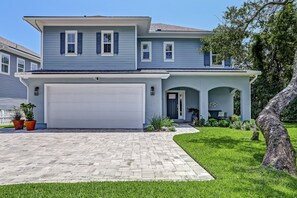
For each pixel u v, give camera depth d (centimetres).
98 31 1719
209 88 1709
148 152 849
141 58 1989
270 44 1756
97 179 557
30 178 568
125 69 1705
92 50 1711
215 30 1304
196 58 1998
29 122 1441
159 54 1998
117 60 1709
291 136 1180
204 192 457
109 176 580
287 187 479
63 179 559
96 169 640
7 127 1683
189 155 794
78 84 1520
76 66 1700
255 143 991
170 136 1219
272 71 1998
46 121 1510
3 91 2192
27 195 452
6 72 2242
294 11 1308
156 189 477
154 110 1524
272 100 736
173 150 883
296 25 1385
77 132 1362
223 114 1961
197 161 704
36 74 1468
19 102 2444
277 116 693
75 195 450
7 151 872
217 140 1066
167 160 734
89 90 1525
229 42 1272
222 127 1612
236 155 772
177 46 2003
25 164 694
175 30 1972
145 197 438
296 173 586
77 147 942
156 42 2002
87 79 1520
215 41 1293
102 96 1526
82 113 1526
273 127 654
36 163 704
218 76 1717
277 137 631
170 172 609
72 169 641
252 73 1678
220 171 593
